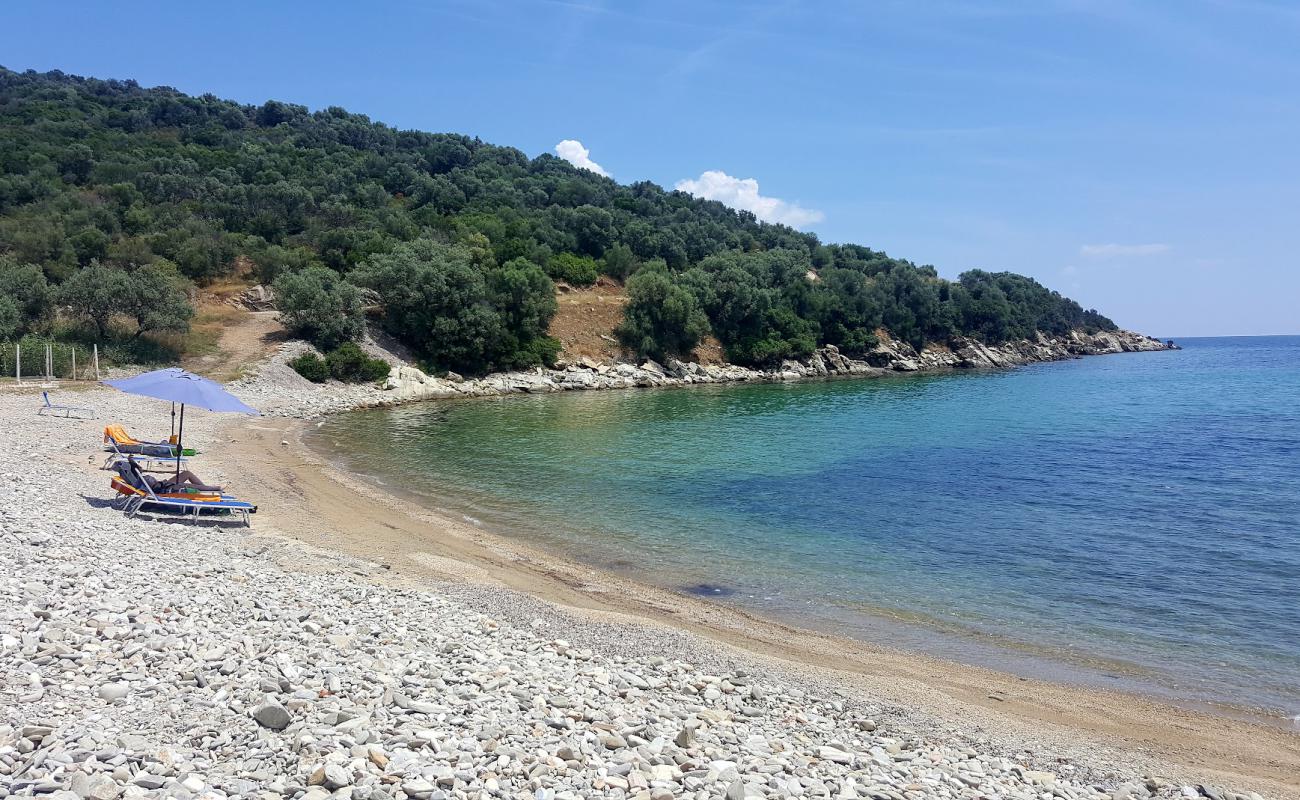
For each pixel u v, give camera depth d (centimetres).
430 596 1491
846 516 2514
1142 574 1942
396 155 12381
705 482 3027
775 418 5212
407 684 945
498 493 2744
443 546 2000
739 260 10275
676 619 1568
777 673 1288
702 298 9094
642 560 2008
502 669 1048
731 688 1160
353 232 7969
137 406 3791
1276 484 3078
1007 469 3388
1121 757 1076
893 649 1471
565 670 1123
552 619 1452
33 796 594
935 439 4278
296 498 2339
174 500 1830
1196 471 3362
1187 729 1178
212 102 13950
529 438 4109
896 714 1162
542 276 7712
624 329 8306
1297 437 4362
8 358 4275
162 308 5238
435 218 9394
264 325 6359
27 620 957
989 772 980
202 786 646
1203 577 1917
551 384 7269
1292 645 1507
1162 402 6397
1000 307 12631
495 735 822
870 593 1789
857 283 10750
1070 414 5522
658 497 2744
